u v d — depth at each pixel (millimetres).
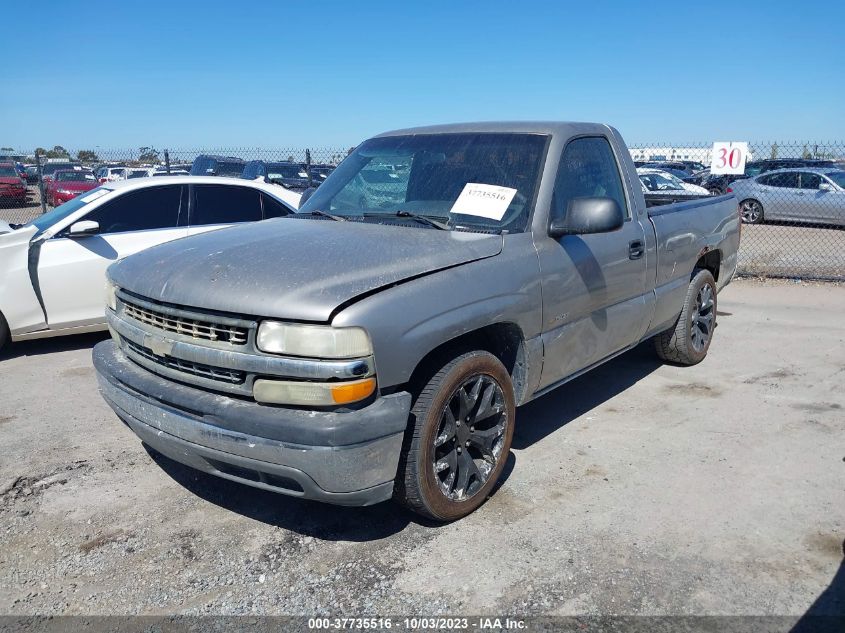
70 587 3039
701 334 6035
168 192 7035
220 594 2988
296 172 16297
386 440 2986
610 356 4676
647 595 2949
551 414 4965
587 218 3705
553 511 3623
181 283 3211
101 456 4320
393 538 3393
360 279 3045
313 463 2852
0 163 23031
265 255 3340
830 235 15977
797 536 3379
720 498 3742
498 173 4039
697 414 4941
